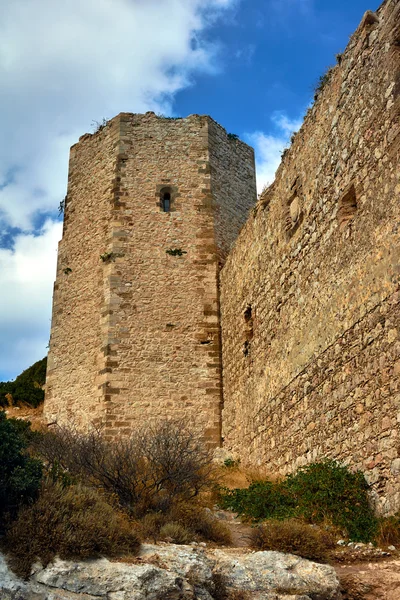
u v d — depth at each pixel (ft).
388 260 33.78
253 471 53.11
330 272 41.09
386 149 35.19
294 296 47.29
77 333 71.61
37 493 29.30
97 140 80.84
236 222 78.69
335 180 41.55
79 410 67.62
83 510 29.35
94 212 76.48
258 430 53.62
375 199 35.91
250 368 57.41
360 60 39.47
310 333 43.50
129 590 24.53
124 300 69.82
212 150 79.87
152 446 44.04
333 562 28.45
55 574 24.71
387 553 28.63
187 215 75.25
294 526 30.66
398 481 30.60
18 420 67.82
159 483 37.96
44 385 77.25
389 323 33.04
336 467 36.55
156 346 68.44
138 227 73.72
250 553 29.12
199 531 33.40
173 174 77.25
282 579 26.61
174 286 71.36
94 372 67.82
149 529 31.19
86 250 75.15
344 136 40.78
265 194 57.16
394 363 32.14
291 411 45.91
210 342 69.36
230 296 67.05
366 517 31.76
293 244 48.32
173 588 25.05
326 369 40.29
